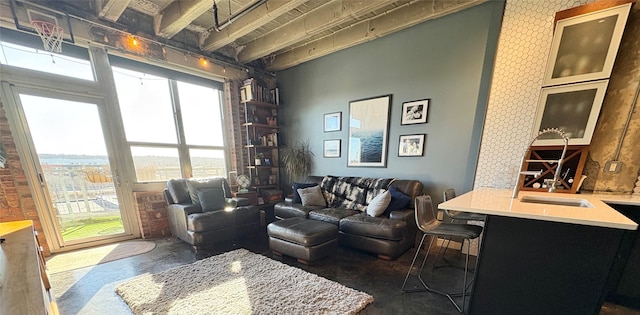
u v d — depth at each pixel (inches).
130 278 80.4
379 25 120.0
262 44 144.9
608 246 43.4
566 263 47.1
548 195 73.9
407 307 65.7
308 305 64.2
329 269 88.4
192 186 124.7
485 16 97.3
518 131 89.4
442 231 67.4
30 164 95.9
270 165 177.6
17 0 88.5
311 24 119.0
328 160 160.9
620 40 68.5
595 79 72.5
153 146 132.0
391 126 130.3
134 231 123.5
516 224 51.3
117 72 118.5
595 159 79.7
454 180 110.9
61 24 97.8
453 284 78.0
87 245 109.4
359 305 64.6
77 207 108.3
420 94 118.4
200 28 136.6
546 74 80.0
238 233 119.4
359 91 141.3
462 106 106.0
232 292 70.5
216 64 151.6
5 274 38.2
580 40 73.8
